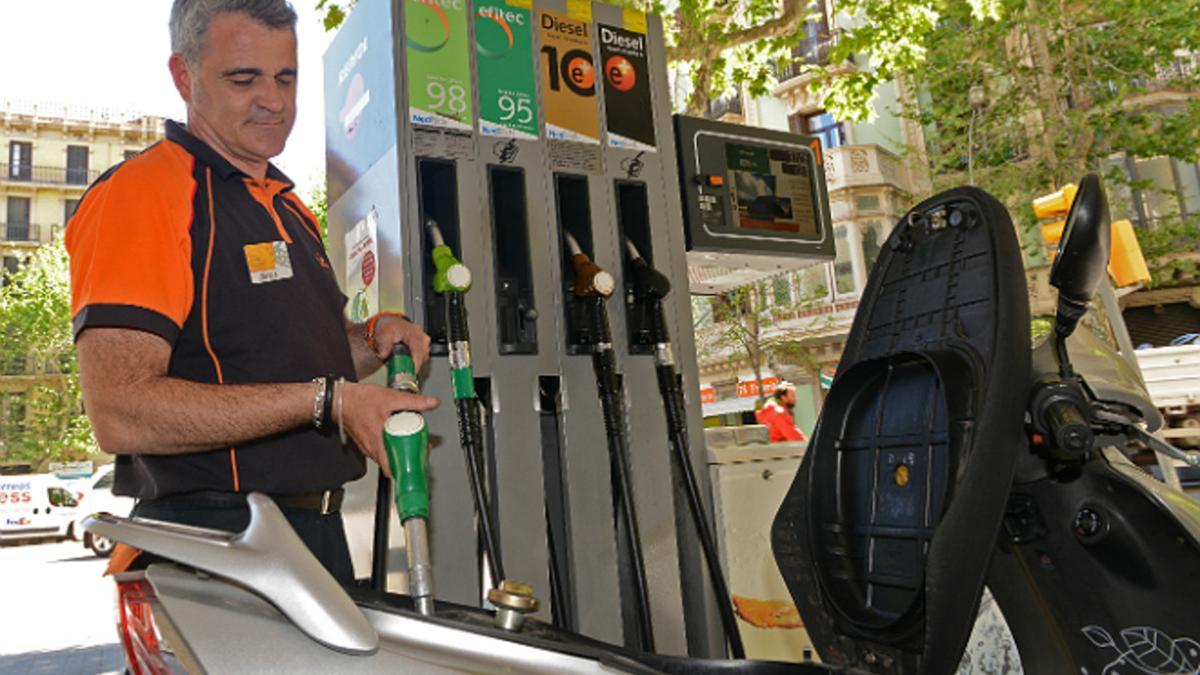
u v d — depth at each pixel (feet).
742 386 71.05
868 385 5.35
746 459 9.53
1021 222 46.93
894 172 69.77
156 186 4.80
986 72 46.73
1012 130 46.68
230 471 4.97
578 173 8.89
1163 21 43.24
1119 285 8.00
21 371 113.80
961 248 5.02
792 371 70.64
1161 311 72.38
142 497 5.01
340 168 9.39
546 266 8.53
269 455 5.11
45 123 139.33
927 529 4.58
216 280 5.02
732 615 8.29
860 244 68.08
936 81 47.93
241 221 5.26
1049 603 5.37
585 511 8.34
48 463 109.91
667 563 8.75
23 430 112.37
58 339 112.47
